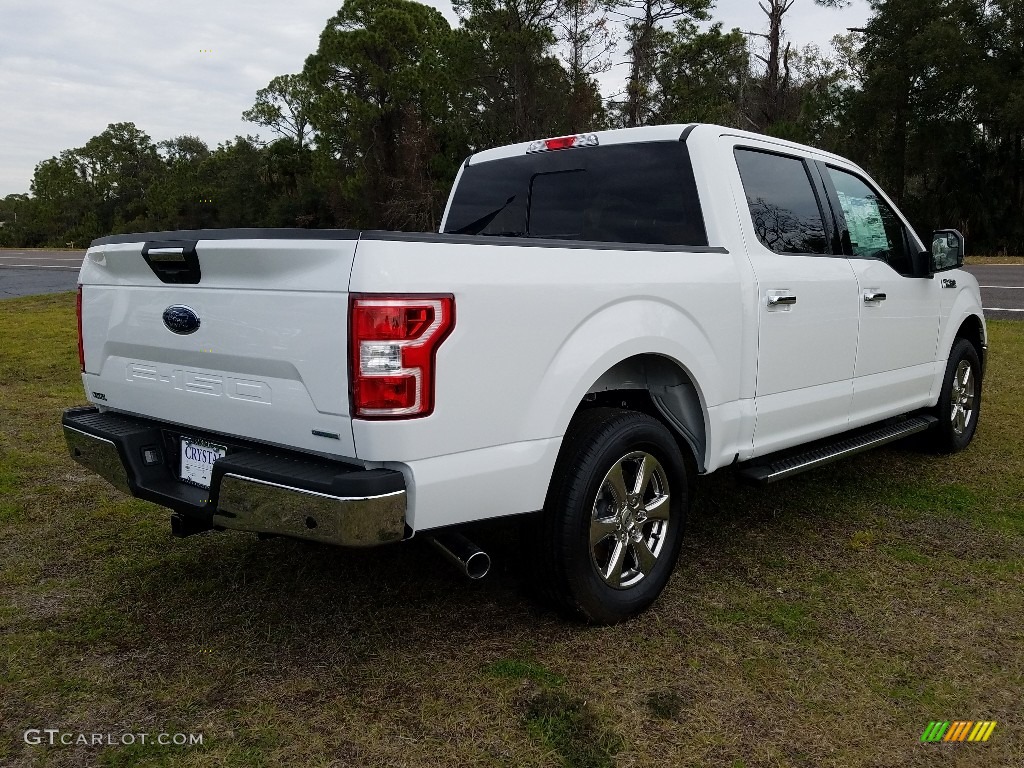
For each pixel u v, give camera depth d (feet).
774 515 14.46
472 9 100.22
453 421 8.14
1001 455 18.10
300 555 12.42
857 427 14.57
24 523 13.66
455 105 109.70
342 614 10.51
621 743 7.86
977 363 18.61
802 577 11.77
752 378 11.75
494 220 14.47
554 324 8.98
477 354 8.25
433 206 108.47
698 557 12.55
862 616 10.54
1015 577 11.73
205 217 197.26
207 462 9.66
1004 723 8.28
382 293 7.61
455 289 8.02
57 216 259.19
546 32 96.68
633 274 9.91
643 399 11.42
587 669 9.19
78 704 8.50
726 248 11.51
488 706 8.46
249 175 181.06
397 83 107.65
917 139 124.06
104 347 10.59
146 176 259.19
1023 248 126.72
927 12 120.26
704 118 102.83
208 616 10.44
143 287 9.73
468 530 8.69
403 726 8.11
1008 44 120.57
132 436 10.00
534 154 13.91
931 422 16.75
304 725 8.13
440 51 109.29
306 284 7.98
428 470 8.05
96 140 266.57
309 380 8.09
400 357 7.70
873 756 7.73
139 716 8.29
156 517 14.01
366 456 7.86
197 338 9.11
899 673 9.18
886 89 121.90
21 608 10.63
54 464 16.90
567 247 9.34
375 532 7.79
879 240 15.17
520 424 8.76
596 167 12.96
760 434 12.15
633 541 10.32
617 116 106.01
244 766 7.50
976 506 14.80
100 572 11.78
